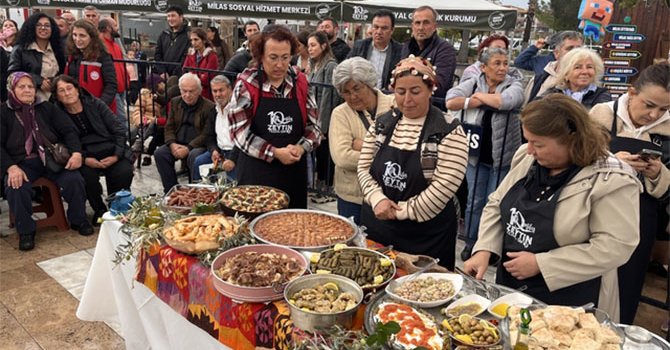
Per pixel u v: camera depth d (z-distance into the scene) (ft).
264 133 9.20
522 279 6.15
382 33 15.40
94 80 17.10
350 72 8.62
